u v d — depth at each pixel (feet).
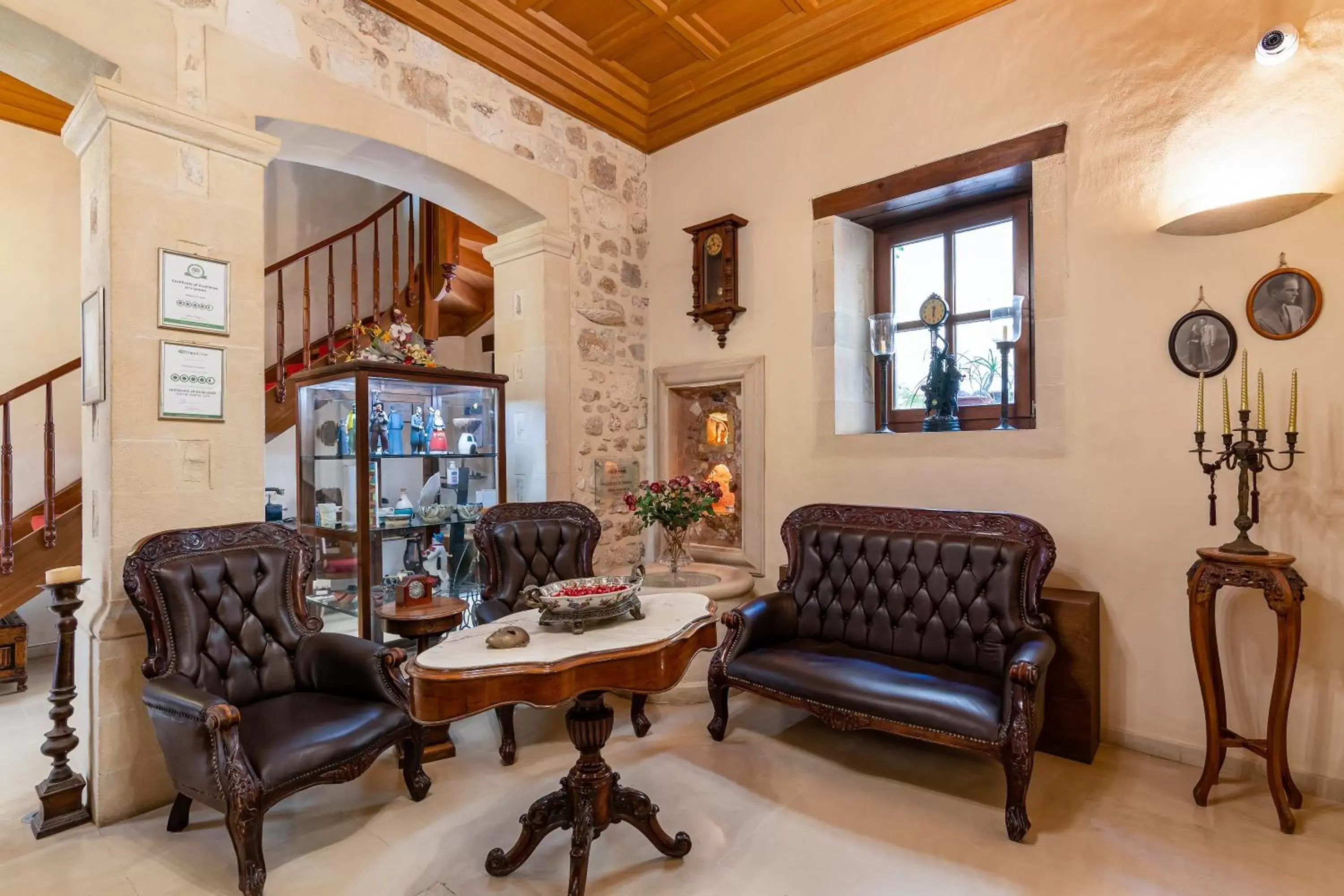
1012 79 9.87
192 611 7.30
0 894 6.16
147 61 7.61
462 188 11.62
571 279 12.98
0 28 6.95
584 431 13.23
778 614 10.03
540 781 8.33
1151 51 8.76
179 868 6.58
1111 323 9.07
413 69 10.33
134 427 7.48
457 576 11.98
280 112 8.77
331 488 11.03
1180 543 8.60
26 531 12.59
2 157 13.29
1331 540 7.66
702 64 12.34
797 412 12.15
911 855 6.70
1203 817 7.32
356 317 15.25
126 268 7.41
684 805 7.70
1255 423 8.12
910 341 12.04
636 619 6.72
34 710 10.61
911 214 11.68
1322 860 6.51
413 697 5.26
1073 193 9.35
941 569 9.23
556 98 12.42
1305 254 7.80
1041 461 9.61
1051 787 8.00
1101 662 9.16
